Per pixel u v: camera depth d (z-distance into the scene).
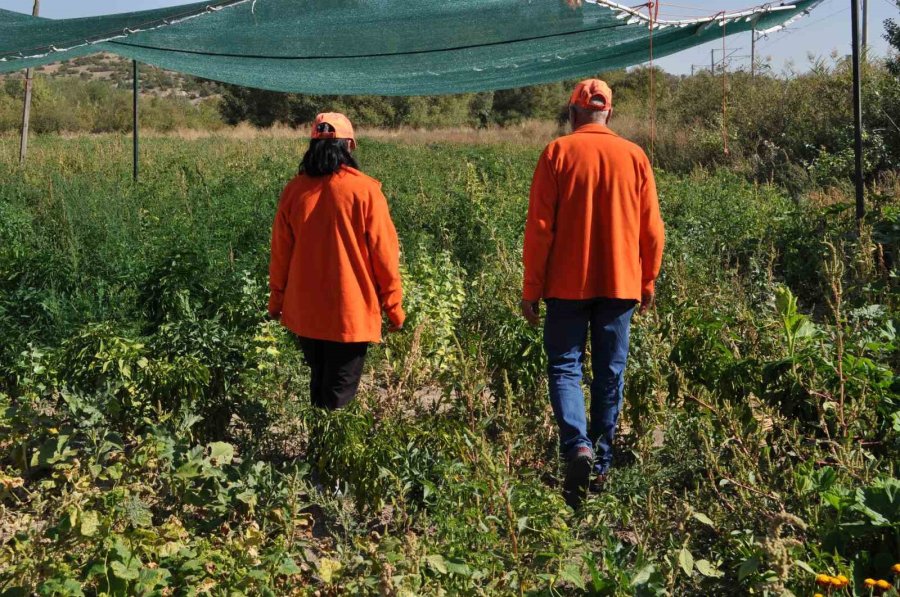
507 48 7.56
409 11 6.40
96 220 9.12
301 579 3.46
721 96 21.00
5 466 4.39
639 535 3.43
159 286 6.10
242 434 4.71
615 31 7.21
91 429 3.99
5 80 51.91
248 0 5.92
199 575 3.18
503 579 3.16
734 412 4.00
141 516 3.33
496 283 6.77
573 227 4.09
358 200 4.16
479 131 37.03
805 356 4.20
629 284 4.11
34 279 6.70
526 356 4.85
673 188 12.29
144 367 4.35
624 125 26.00
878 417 4.04
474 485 3.39
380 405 4.79
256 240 8.74
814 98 17.89
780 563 2.57
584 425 4.06
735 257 8.87
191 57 7.77
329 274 4.18
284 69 8.23
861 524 3.12
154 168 15.89
